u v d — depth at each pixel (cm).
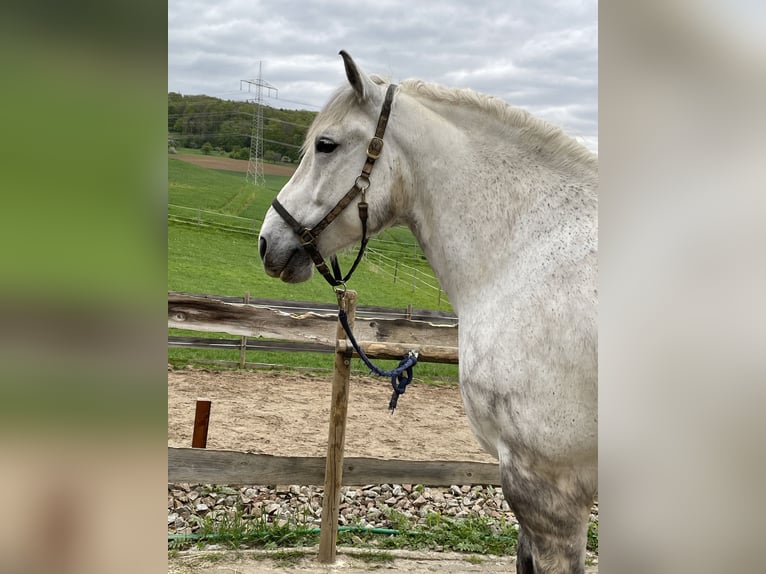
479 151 204
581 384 174
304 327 396
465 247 203
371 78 225
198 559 319
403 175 212
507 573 318
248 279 2066
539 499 181
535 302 182
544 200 194
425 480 356
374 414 689
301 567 316
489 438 197
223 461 330
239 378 855
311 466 339
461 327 204
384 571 316
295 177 226
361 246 220
